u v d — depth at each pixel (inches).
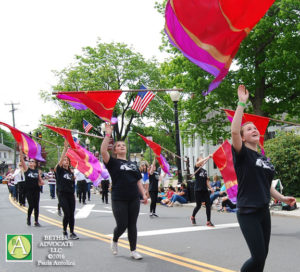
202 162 406.3
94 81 1614.2
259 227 157.5
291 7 866.8
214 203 631.2
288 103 1064.8
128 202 260.5
